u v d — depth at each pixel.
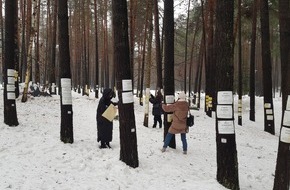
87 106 20.56
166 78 10.45
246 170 9.05
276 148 13.02
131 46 19.98
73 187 6.50
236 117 25.44
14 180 6.46
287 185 6.18
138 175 7.49
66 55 9.32
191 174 7.92
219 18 7.22
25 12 26.19
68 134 9.33
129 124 7.92
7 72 10.69
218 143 7.31
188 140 11.91
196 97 35.38
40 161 7.73
